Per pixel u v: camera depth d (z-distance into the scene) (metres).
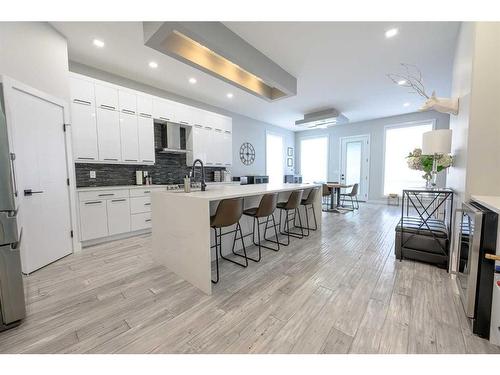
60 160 2.62
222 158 5.39
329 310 1.62
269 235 3.44
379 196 6.77
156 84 4.07
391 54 3.01
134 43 2.77
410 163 2.69
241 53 2.61
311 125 6.70
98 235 3.11
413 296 1.79
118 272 2.25
